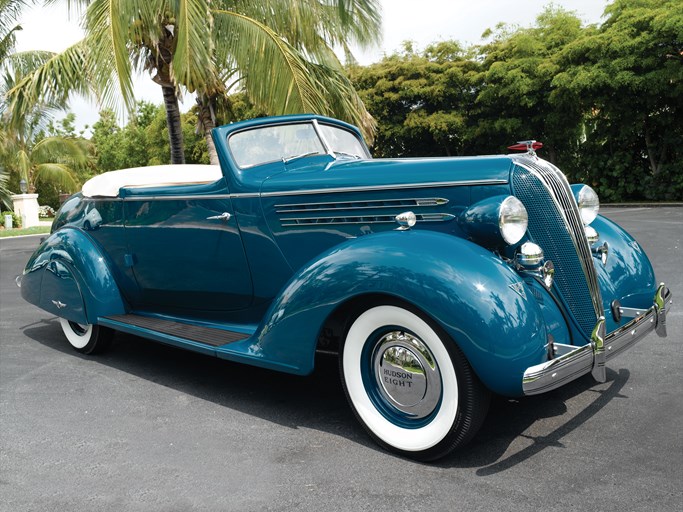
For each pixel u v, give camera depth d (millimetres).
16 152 23359
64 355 4348
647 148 18734
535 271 2580
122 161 41250
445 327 2266
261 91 9281
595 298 2748
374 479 2334
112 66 8383
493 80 20734
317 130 3805
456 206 2719
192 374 3781
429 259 2359
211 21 8805
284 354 2781
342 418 2980
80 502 2244
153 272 3926
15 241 16672
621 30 16938
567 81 17594
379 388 2625
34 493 2322
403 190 2826
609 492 2125
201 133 11078
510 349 2213
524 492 2164
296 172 3309
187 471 2463
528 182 2705
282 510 2135
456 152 24125
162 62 10414
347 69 12672
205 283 3660
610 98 17531
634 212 13961
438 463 2443
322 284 2596
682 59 16047
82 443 2771
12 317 5793
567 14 20500
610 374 3363
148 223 3844
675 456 2373
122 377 3762
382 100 22734
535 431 2684
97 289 4062
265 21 9953
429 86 22062
